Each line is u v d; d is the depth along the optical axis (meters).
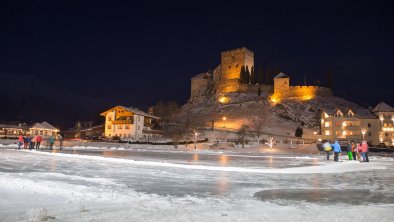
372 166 26.34
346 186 16.11
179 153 52.84
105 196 11.49
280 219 8.30
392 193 14.02
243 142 82.25
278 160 37.94
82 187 13.05
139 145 76.44
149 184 15.15
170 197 12.04
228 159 38.38
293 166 28.44
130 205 10.13
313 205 11.03
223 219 8.20
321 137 109.12
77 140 86.38
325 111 111.81
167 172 20.28
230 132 105.06
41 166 20.70
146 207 9.79
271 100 155.62
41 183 13.02
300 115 137.12
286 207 10.38
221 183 16.28
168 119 122.88
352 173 22.27
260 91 163.62
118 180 16.02
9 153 31.69
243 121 128.50
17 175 15.19
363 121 107.19
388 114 109.62
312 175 20.95
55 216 8.30
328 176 20.44
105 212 8.89
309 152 73.19
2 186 12.04
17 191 11.43
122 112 100.12
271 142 78.62
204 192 13.46
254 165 29.05
